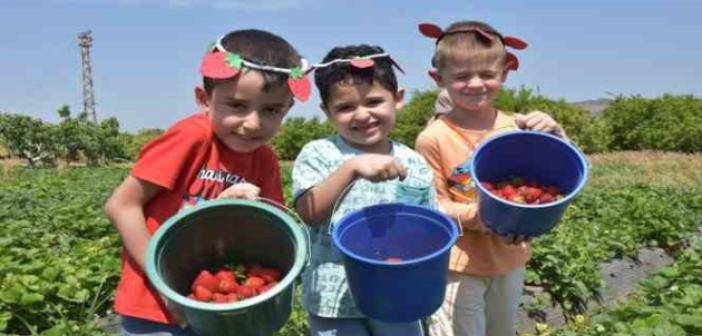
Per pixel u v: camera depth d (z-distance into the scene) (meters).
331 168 1.20
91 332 1.68
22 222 2.94
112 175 7.84
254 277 0.96
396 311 1.01
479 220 1.33
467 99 1.42
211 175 1.06
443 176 1.47
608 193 4.49
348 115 1.17
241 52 0.97
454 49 1.41
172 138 1.03
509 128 1.50
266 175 1.13
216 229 1.00
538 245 2.47
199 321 0.89
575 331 2.04
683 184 6.53
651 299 2.15
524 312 2.22
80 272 1.94
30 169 9.85
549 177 1.33
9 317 1.70
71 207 3.28
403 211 1.13
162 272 0.93
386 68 1.18
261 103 0.98
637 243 3.02
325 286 1.18
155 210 1.04
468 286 1.45
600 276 2.50
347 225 1.10
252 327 0.90
